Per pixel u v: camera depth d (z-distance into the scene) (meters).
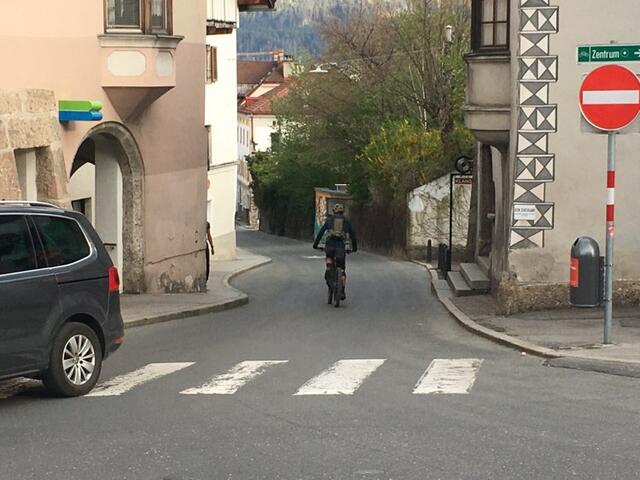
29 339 9.89
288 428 8.42
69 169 18.58
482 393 9.90
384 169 45.94
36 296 9.98
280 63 115.62
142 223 21.98
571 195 16.66
